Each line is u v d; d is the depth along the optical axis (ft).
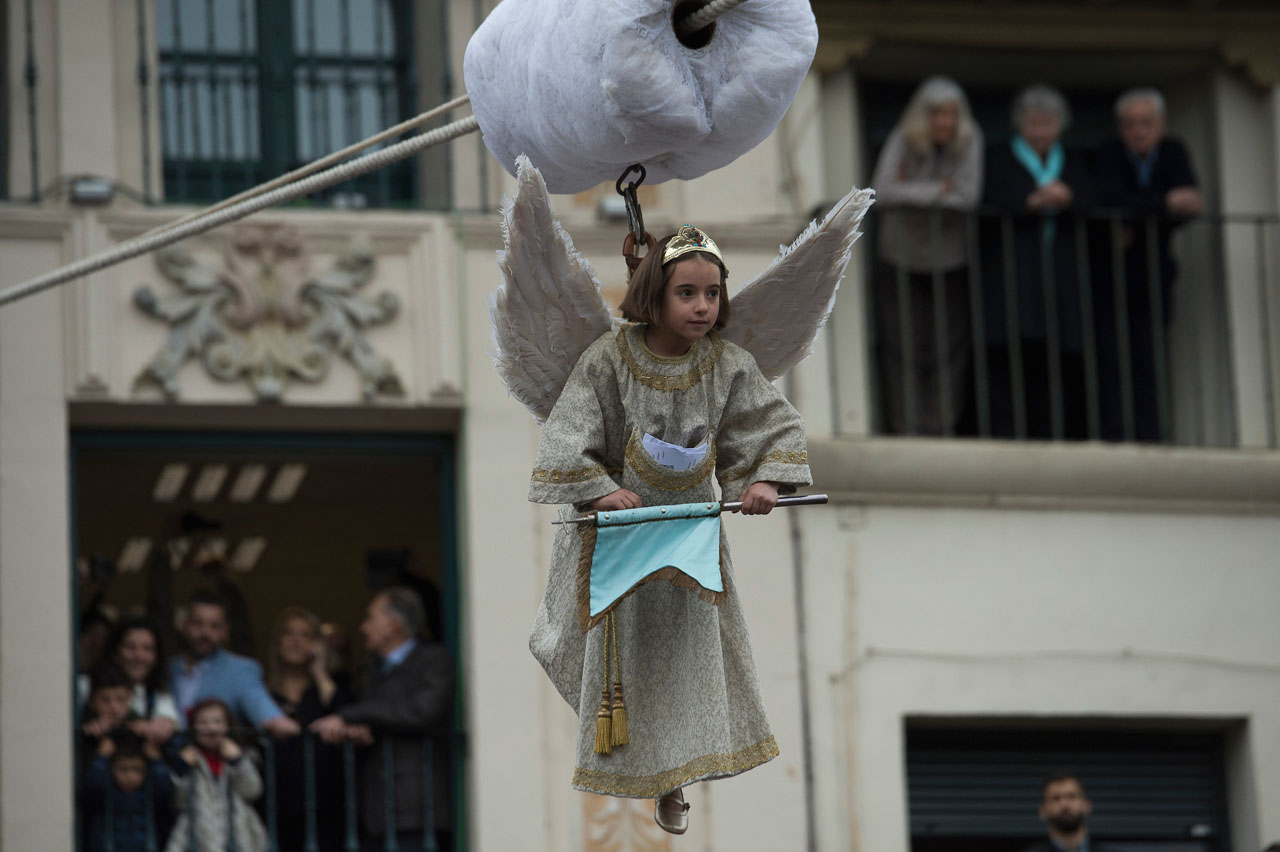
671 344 36.11
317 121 84.58
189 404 77.10
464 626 78.33
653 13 34.99
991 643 80.38
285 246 78.33
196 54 83.71
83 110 79.61
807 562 79.77
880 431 86.17
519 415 78.84
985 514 81.61
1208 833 82.94
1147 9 89.92
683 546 35.40
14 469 75.51
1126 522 82.64
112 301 76.95
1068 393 86.63
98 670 75.36
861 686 79.05
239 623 84.23
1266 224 89.30
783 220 81.46
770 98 35.94
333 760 76.74
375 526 113.80
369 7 85.66
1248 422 87.81
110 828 73.05
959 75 92.32
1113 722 81.92
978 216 85.25
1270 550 83.20
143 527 110.22
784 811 76.89
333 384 78.02
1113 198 85.97
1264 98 90.99
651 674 36.11
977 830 81.30
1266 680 81.92
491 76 37.27
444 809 76.79
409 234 79.36
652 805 76.28
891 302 85.20
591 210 80.59
